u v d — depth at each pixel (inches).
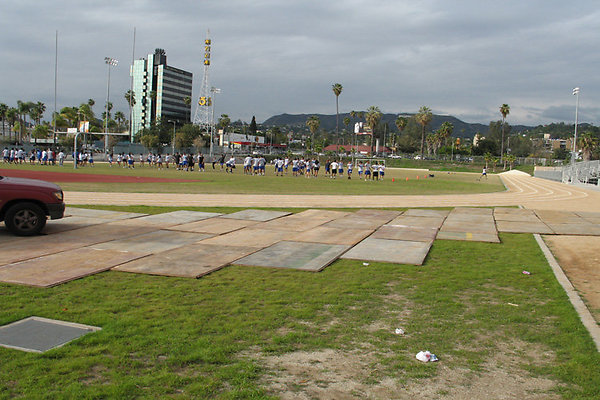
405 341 208.7
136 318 227.1
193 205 725.3
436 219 631.8
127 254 368.8
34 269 315.3
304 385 165.5
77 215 572.1
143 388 159.9
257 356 188.5
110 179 1302.9
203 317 232.1
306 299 266.7
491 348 202.4
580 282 318.3
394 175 2512.3
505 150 6451.8
